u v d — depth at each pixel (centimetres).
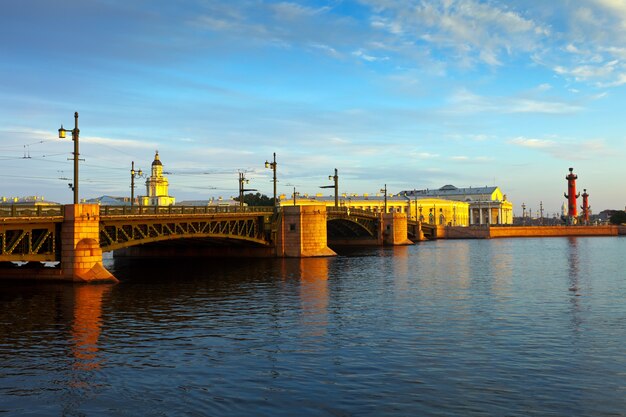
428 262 7100
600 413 1605
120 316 3108
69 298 3753
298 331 2702
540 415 1591
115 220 4831
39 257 4316
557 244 12769
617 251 9550
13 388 1852
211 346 2400
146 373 2006
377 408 1648
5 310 3278
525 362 2117
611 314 3131
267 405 1681
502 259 7662
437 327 2777
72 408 1675
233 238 6844
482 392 1780
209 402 1711
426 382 1880
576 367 2050
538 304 3500
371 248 10994
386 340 2492
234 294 4012
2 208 4312
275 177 8012
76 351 2319
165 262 7081
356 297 3850
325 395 1761
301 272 5703
